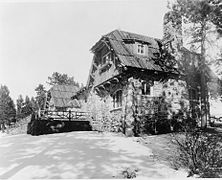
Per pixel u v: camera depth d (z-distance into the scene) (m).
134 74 14.78
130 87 14.44
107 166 8.01
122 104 14.95
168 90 15.64
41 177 7.11
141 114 14.46
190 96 16.64
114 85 16.45
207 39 14.39
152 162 8.45
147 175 7.21
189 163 7.96
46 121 16.06
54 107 28.08
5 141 13.48
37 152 10.17
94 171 7.54
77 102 26.59
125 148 10.48
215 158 7.88
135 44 15.75
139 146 10.84
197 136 8.57
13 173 7.52
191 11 12.82
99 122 17.53
